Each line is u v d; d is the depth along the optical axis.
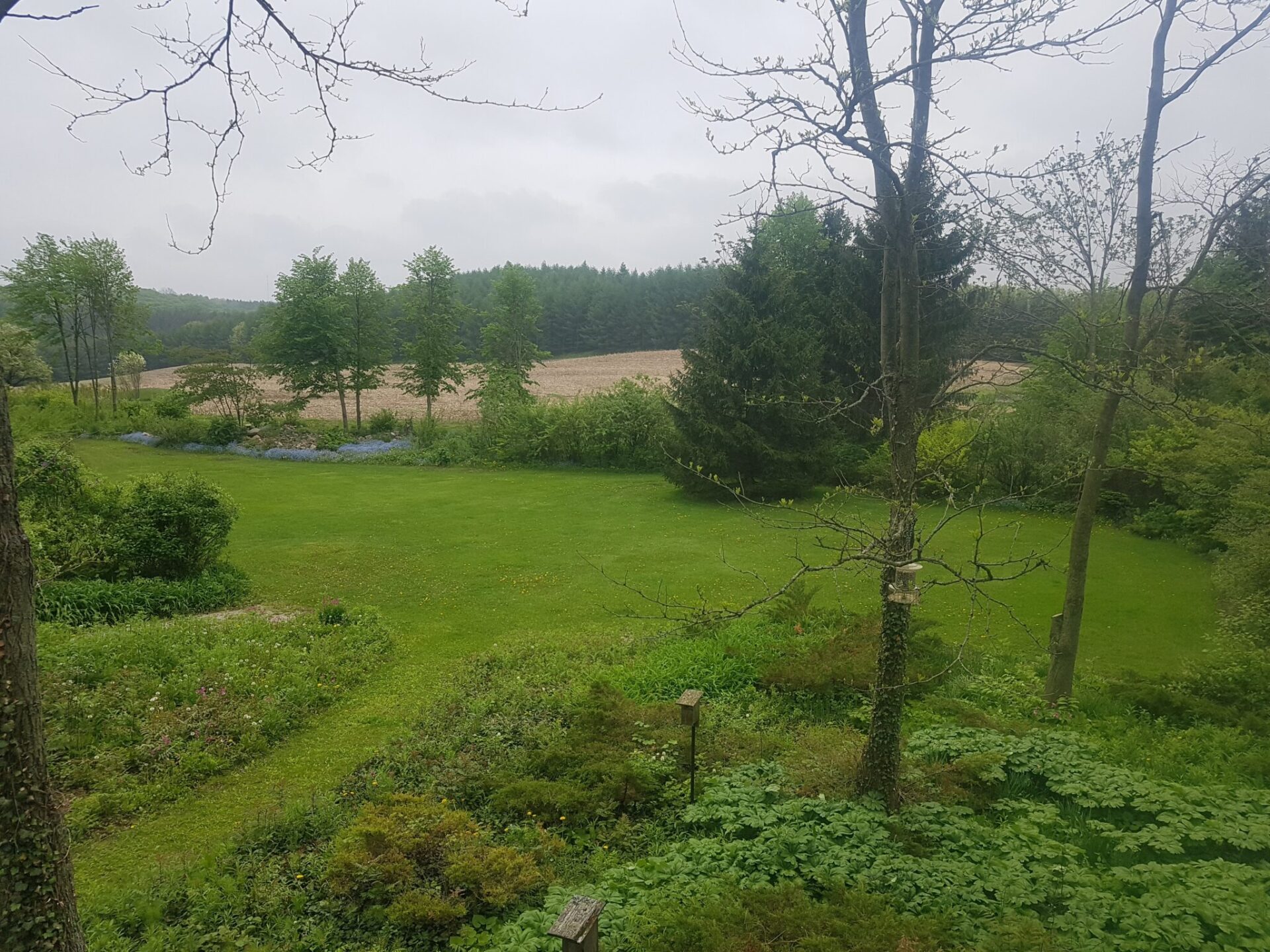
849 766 6.49
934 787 6.23
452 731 8.45
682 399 24.00
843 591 14.63
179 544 13.76
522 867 5.53
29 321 36.69
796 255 30.38
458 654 11.31
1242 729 7.86
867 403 24.31
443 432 33.88
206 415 38.75
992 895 4.66
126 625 11.20
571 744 7.71
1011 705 9.05
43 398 38.25
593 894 4.95
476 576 15.56
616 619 12.90
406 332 69.50
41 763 3.31
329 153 4.13
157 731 8.11
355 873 5.56
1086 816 5.95
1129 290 8.23
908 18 5.43
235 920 5.31
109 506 13.95
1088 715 8.63
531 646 11.31
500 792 6.73
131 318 38.34
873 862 5.04
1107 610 13.49
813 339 23.77
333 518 20.83
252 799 7.24
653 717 8.16
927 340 18.44
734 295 23.14
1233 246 8.33
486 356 42.25
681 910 4.46
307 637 11.34
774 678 9.34
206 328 78.81
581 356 79.94
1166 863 4.98
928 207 5.85
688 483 23.48
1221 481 16.23
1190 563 16.50
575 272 110.44
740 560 16.72
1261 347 16.19
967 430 18.66
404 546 17.98
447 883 5.52
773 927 4.25
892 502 5.74
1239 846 5.00
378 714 9.12
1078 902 4.34
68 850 3.43
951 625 12.74
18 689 3.21
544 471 29.27
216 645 10.50
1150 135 7.67
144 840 6.56
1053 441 21.64
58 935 3.30
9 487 3.21
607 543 18.25
